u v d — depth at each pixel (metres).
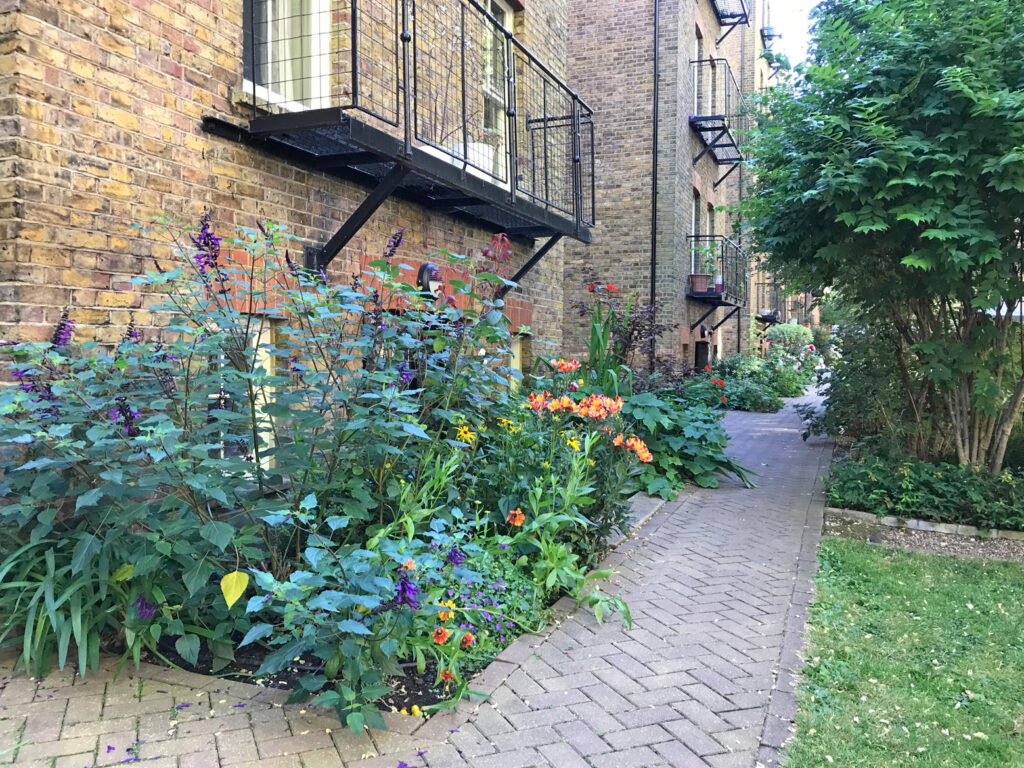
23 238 2.85
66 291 3.02
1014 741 2.62
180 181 3.54
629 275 13.20
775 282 7.57
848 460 7.09
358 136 3.68
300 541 3.24
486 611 3.08
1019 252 5.41
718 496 6.62
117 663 2.85
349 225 4.23
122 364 2.70
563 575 3.70
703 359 16.78
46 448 2.71
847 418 8.91
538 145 7.76
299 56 4.73
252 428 3.20
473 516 3.88
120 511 2.65
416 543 2.76
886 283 6.12
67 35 3.00
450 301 4.11
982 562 4.83
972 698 2.93
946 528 5.62
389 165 4.58
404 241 5.32
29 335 2.88
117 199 3.22
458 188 4.69
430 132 5.52
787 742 2.54
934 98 5.16
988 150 5.13
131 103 3.28
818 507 6.22
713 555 4.78
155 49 3.40
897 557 4.90
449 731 2.51
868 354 7.34
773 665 3.15
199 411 3.09
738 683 2.97
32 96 2.87
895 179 5.06
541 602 3.64
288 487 3.29
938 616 3.82
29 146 2.86
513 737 2.50
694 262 15.25
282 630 2.88
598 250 13.37
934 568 4.67
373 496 3.39
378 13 4.86
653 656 3.20
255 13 4.47
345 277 4.67
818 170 5.58
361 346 3.25
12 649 2.89
